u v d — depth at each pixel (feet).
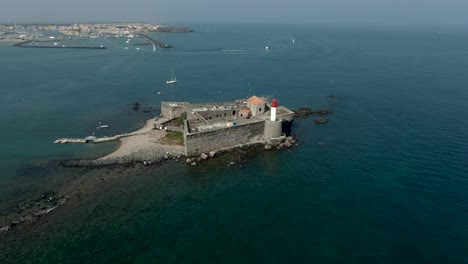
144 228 166.40
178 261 146.20
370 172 217.77
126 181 209.97
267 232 163.53
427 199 185.37
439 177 207.72
